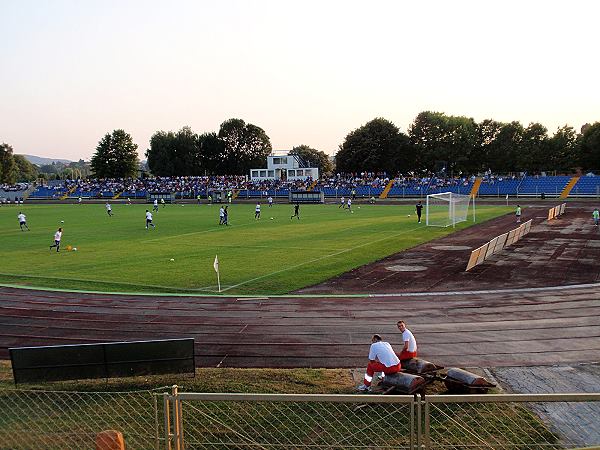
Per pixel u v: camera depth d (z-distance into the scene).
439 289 24.16
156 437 8.40
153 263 32.16
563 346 16.34
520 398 7.14
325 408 11.62
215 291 24.47
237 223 55.41
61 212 77.12
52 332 18.88
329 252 34.91
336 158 130.12
